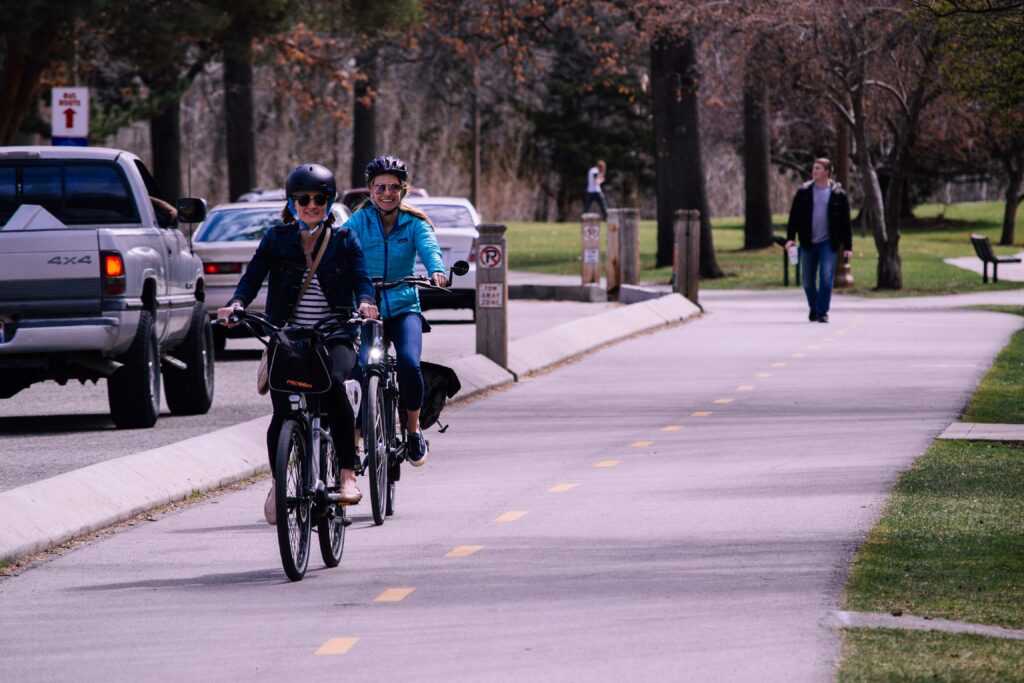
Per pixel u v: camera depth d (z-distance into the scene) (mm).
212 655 20953
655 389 52562
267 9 97375
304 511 25750
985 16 57625
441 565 26312
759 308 92062
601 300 105938
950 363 58188
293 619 22844
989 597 22859
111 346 42625
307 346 25469
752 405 47531
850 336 70438
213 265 67625
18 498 29203
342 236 26438
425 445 31516
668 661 19922
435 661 20328
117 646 21547
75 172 45875
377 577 25547
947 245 178750
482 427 44250
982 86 64062
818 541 27125
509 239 182500
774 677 19031
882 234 107500
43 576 26297
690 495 32281
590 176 188250
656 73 128500
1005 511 29500
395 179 29891
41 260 42000
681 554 26453
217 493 34844
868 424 42438
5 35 88000
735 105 186500
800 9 99062
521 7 136125
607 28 141500
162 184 148250
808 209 78438
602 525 29375
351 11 106438
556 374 58281
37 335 41844
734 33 107188
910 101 108188
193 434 43062
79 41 97000
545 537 28391
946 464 35125
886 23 97938
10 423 46188
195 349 48281
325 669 20109
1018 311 85438
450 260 80188
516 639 21297
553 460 37812
